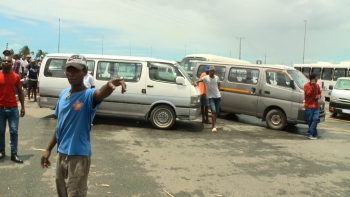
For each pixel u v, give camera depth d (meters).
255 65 10.46
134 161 5.88
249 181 5.15
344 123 12.31
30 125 8.35
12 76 5.47
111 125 9.00
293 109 9.41
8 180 4.65
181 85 8.66
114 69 8.94
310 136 8.87
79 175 2.86
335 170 5.96
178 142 7.48
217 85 8.88
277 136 8.85
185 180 5.05
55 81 8.97
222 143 7.63
